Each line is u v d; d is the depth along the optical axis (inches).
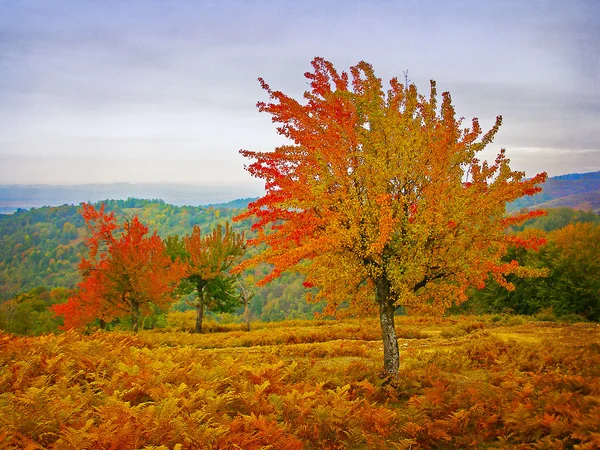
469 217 341.7
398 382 378.9
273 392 327.6
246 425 239.9
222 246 1193.4
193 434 217.3
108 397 271.7
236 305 1238.3
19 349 415.8
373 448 252.1
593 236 1165.1
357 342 741.9
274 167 367.9
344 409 276.5
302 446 235.3
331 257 355.3
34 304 2100.1
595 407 254.2
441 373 423.5
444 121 347.9
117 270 983.0
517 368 422.6
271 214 362.6
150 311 1087.6
